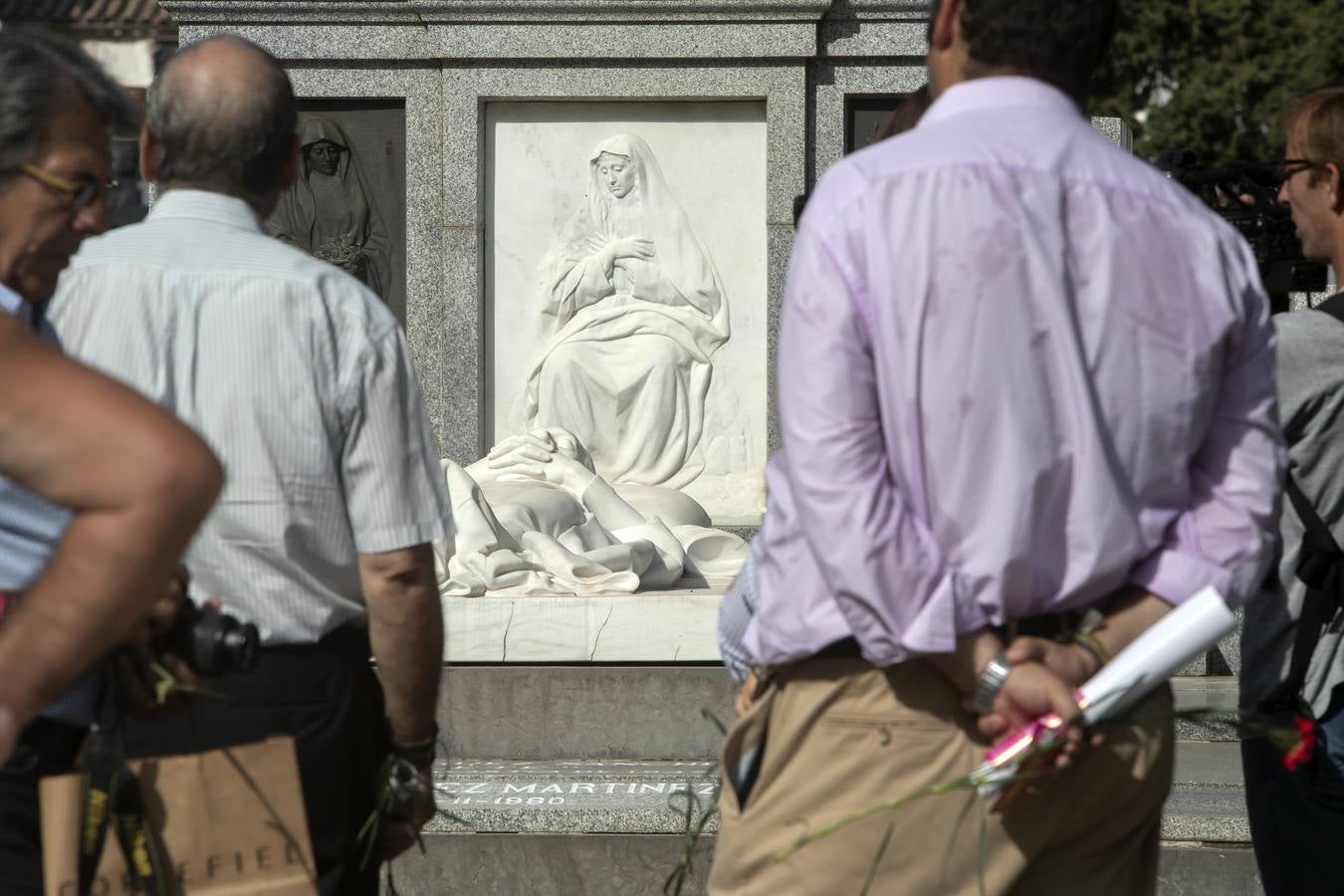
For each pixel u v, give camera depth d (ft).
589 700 32.04
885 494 11.10
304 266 13.55
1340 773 15.12
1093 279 11.32
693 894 25.44
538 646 32.45
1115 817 11.69
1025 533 11.05
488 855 25.61
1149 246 11.43
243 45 14.01
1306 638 15.16
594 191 50.78
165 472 7.43
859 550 10.94
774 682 12.11
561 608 32.42
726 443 50.70
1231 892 24.70
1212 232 11.73
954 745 11.40
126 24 128.88
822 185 11.69
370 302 13.70
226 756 11.87
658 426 50.39
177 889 11.57
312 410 13.25
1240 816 25.23
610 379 50.44
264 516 13.12
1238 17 116.88
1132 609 11.46
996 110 11.73
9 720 7.39
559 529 35.73
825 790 11.68
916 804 11.41
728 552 38.93
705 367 50.70
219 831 11.76
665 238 50.72
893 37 49.78
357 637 13.94
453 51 49.57
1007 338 11.02
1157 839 12.27
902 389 11.14
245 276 13.34
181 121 13.65
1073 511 11.15
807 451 11.14
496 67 50.01
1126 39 119.65
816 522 11.09
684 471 50.70
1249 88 116.98
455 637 32.53
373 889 14.32
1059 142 11.54
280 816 11.98
